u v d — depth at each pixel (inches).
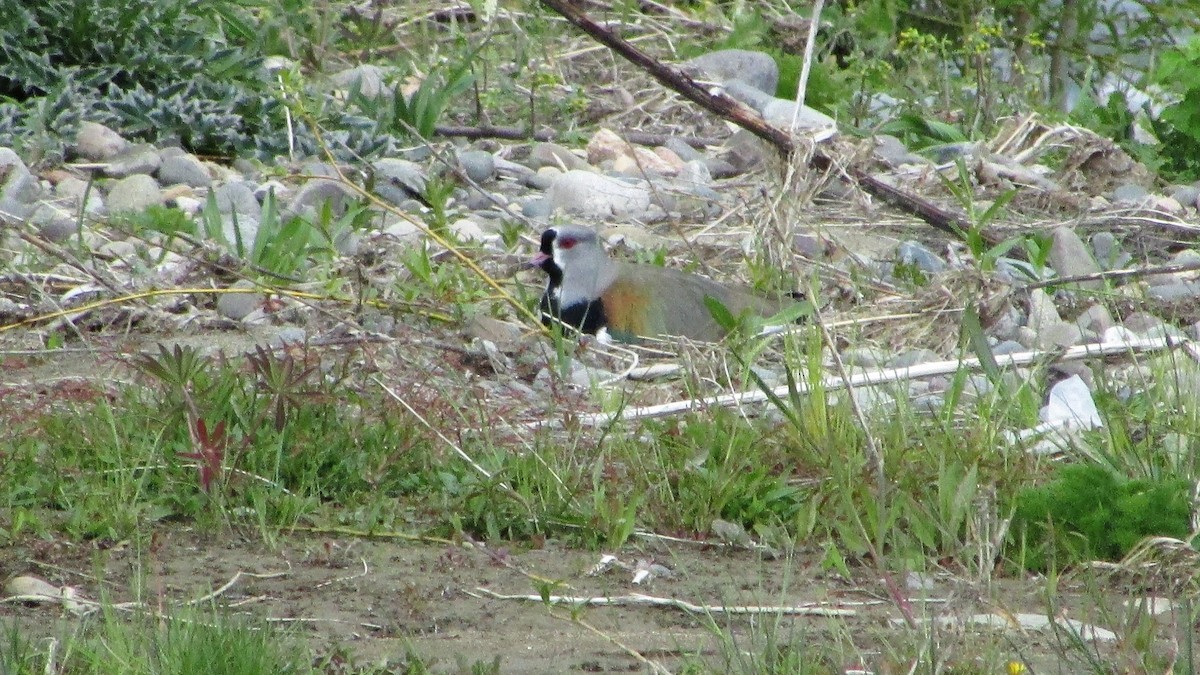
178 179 581.6
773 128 528.7
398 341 431.8
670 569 316.5
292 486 345.7
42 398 383.2
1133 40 960.3
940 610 287.1
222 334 452.4
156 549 311.3
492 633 278.2
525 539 332.8
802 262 511.2
